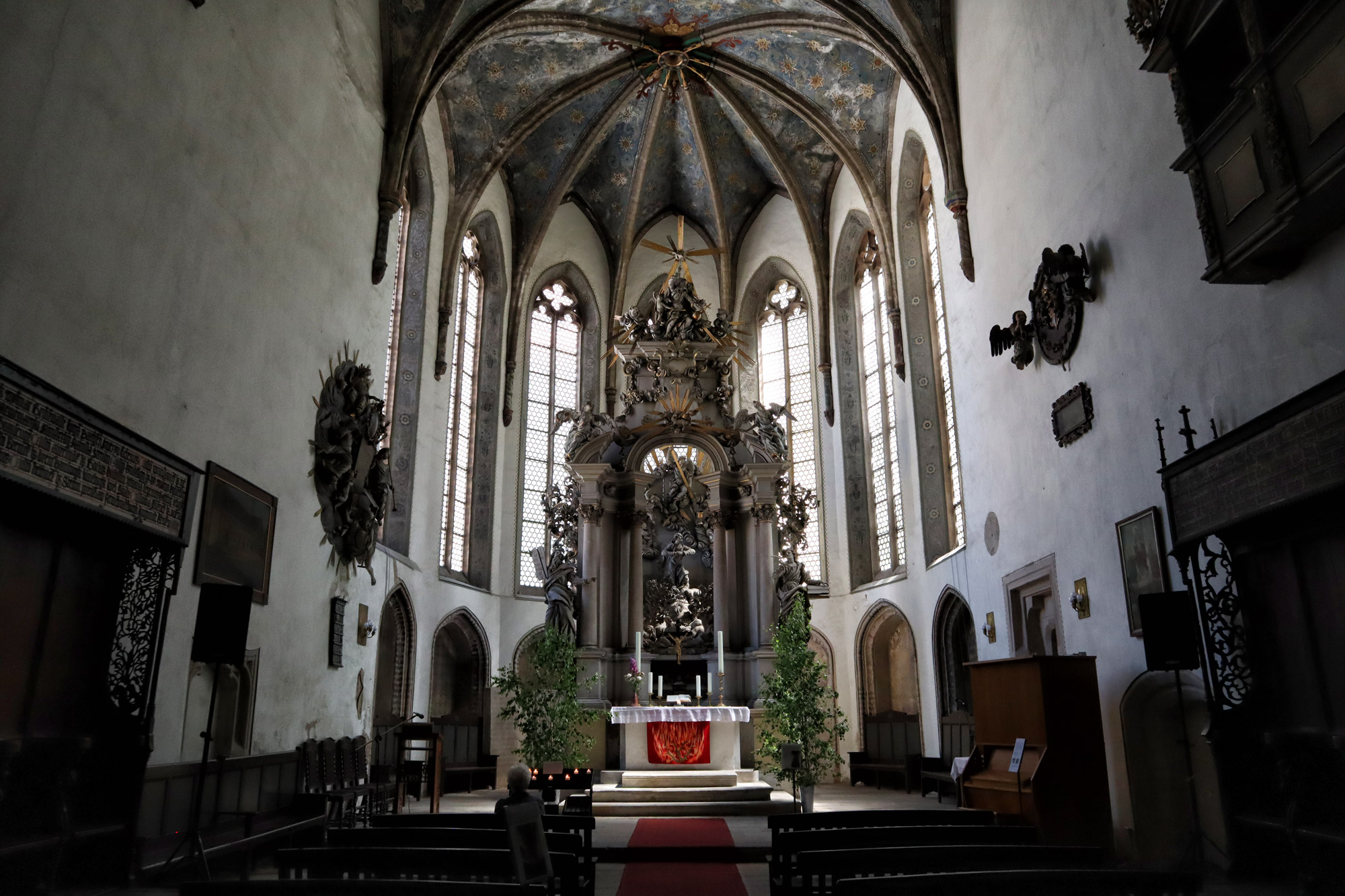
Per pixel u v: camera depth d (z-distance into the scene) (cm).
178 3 957
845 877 594
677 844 1185
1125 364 1059
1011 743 1033
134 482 795
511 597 2364
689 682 2044
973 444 1664
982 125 1559
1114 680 1091
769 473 2100
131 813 796
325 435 1359
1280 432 701
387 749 1839
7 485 649
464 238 2294
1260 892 723
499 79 2167
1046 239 1284
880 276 2384
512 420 2452
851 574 2392
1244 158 756
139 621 841
